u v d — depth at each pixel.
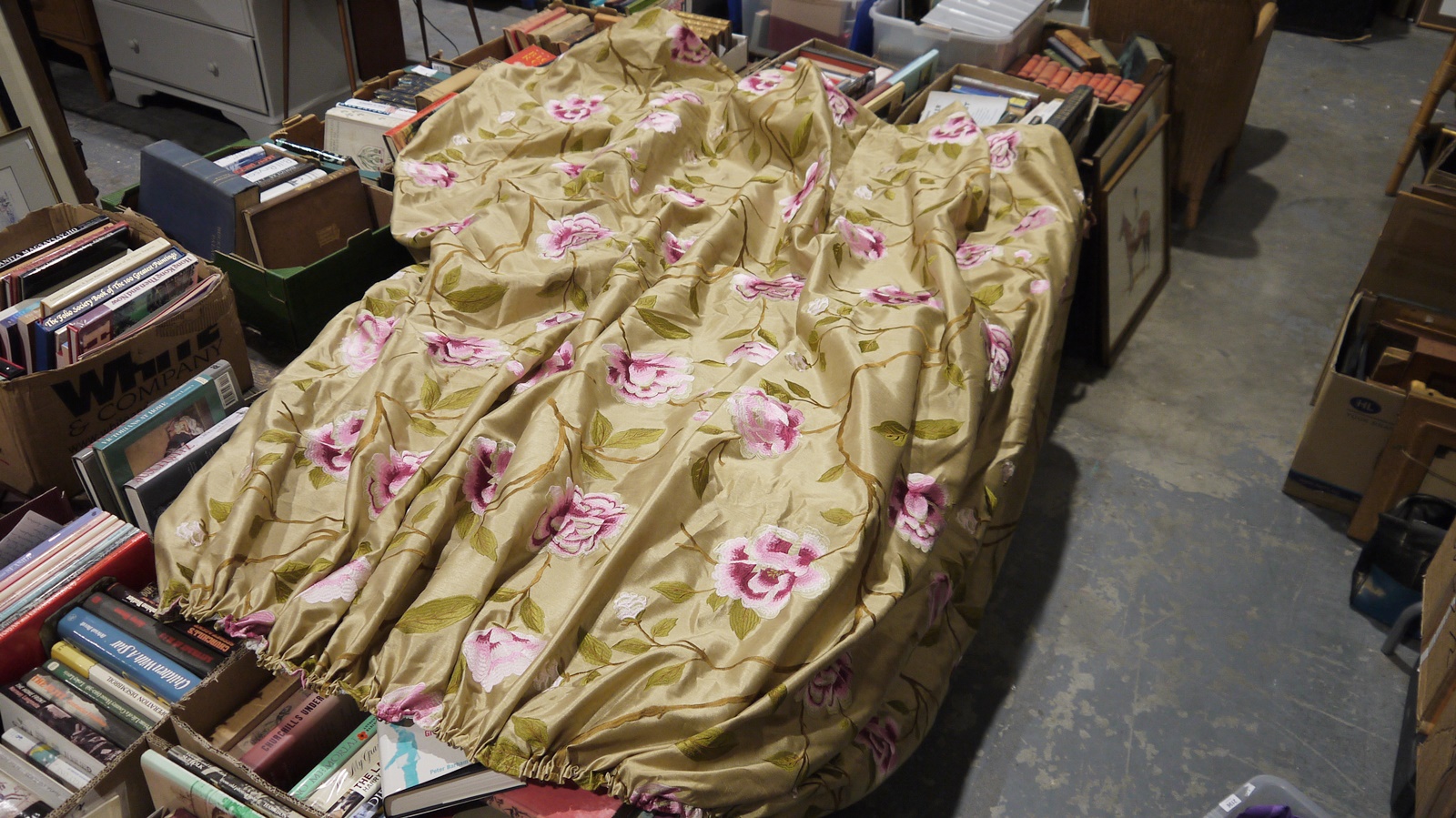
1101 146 2.75
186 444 1.82
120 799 1.47
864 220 2.33
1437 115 4.23
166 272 2.00
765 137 2.53
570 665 1.48
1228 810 1.70
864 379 1.74
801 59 2.57
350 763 1.53
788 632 1.46
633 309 1.97
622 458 1.75
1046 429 2.52
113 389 1.93
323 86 3.79
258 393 2.22
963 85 3.01
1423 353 2.37
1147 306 3.16
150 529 1.78
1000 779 1.91
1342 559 2.38
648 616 1.53
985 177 2.36
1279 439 2.71
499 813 1.46
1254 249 3.46
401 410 1.83
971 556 1.89
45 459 1.88
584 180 2.35
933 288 2.06
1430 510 2.24
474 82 2.65
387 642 1.51
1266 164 3.92
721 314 2.06
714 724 1.39
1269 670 2.13
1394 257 2.65
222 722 1.56
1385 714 2.05
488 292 2.09
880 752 1.70
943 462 1.78
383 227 2.35
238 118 3.72
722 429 1.69
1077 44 3.29
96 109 3.88
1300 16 4.90
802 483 1.65
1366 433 2.33
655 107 2.57
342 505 1.73
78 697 1.58
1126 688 2.08
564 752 1.39
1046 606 2.25
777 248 2.25
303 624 1.54
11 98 2.51
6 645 1.58
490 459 1.72
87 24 3.77
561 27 3.13
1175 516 2.48
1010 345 2.04
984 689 2.07
